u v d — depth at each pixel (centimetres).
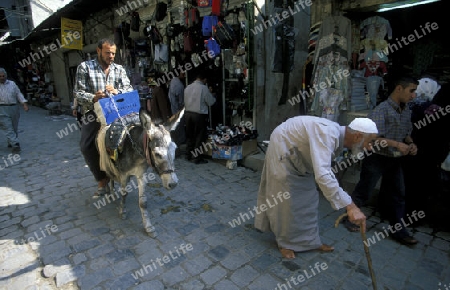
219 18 536
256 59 557
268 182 278
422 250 299
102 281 257
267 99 592
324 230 336
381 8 438
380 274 265
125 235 331
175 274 267
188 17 582
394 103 296
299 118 256
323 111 446
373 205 387
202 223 356
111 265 279
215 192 445
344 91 436
